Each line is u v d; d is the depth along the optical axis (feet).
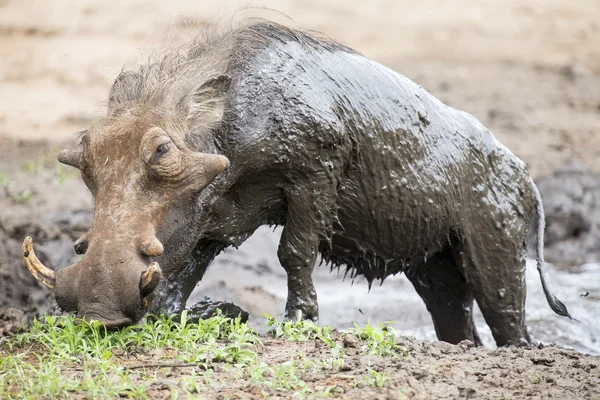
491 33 147.23
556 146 92.73
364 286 62.18
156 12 138.10
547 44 143.54
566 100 112.68
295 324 35.70
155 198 32.24
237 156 35.86
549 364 33.63
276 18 144.66
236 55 36.99
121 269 30.30
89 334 32.94
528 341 43.80
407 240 40.86
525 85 119.65
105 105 35.68
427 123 40.91
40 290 51.42
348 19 148.36
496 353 35.01
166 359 31.96
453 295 45.11
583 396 29.58
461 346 35.68
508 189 43.14
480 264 42.55
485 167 42.65
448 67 128.67
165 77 34.86
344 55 39.73
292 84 37.04
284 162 36.65
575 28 150.51
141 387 28.27
